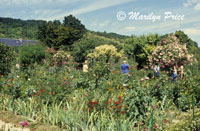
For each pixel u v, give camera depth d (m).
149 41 21.83
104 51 23.12
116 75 12.08
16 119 5.86
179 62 13.95
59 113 5.62
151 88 7.55
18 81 8.15
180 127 4.41
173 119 6.17
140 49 21.95
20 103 6.39
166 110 6.80
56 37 38.78
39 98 6.55
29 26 91.69
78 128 5.10
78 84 9.70
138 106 5.77
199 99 7.68
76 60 23.95
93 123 5.29
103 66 11.03
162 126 5.04
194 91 7.76
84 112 5.55
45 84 7.50
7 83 7.82
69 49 35.53
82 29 53.00
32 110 6.23
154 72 12.94
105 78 11.42
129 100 5.91
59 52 19.41
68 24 51.66
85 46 24.03
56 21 50.62
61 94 6.70
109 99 6.51
